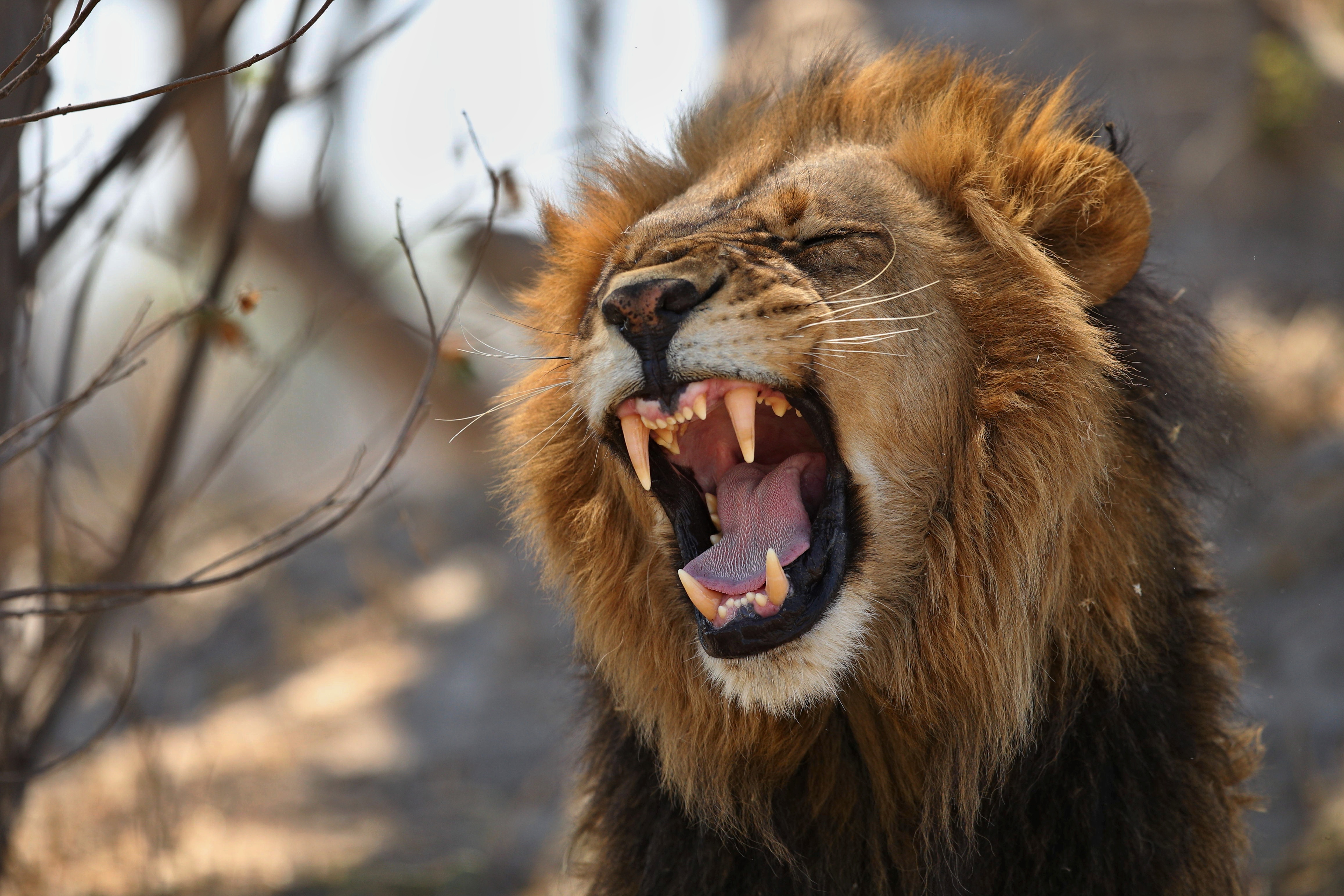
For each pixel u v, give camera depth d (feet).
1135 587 19.67
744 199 21.38
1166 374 21.95
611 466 21.44
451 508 70.08
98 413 63.62
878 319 19.63
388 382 88.07
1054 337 19.76
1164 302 22.89
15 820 31.01
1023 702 19.17
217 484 94.32
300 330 37.09
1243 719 23.66
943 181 21.43
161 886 34.88
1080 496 19.45
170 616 65.05
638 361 19.43
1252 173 70.85
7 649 31.12
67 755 27.45
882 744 20.36
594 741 23.25
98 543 30.78
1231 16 77.71
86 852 37.42
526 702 51.08
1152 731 19.60
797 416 22.94
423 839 41.04
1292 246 67.36
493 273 60.49
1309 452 48.49
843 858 20.56
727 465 22.80
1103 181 20.57
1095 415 19.53
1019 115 21.77
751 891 20.72
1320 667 39.37
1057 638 19.71
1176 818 19.40
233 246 30.83
